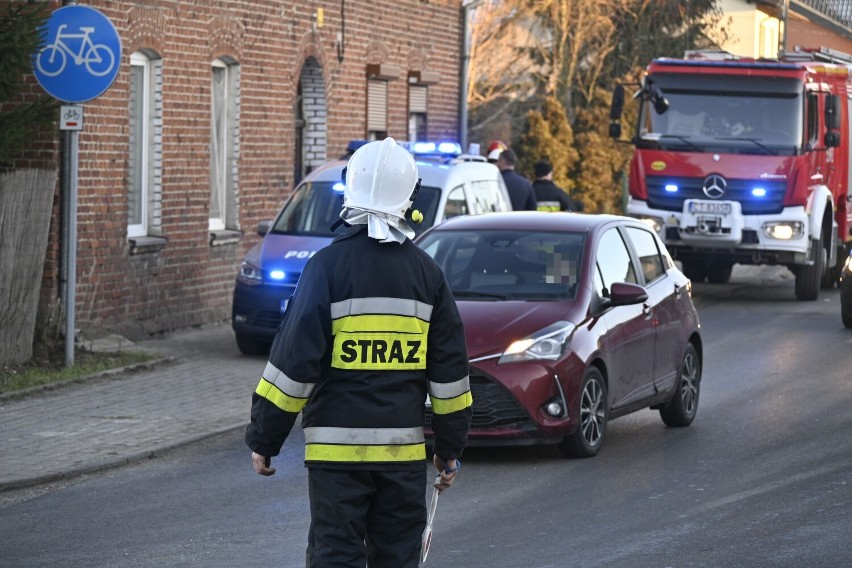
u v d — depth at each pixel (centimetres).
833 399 1473
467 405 618
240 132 2130
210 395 1438
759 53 5466
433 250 1290
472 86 4488
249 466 1138
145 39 1844
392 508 607
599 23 4519
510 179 2170
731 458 1173
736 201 2456
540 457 1186
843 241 2802
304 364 592
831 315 2305
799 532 909
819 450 1202
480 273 1248
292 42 2266
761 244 2455
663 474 1109
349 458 598
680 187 2478
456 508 992
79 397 1405
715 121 2477
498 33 4603
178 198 1947
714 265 2852
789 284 2908
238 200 2133
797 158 2439
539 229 1290
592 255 1254
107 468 1120
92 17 1430
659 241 1405
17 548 874
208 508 989
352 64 2494
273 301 1689
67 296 1524
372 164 611
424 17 2780
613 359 1213
